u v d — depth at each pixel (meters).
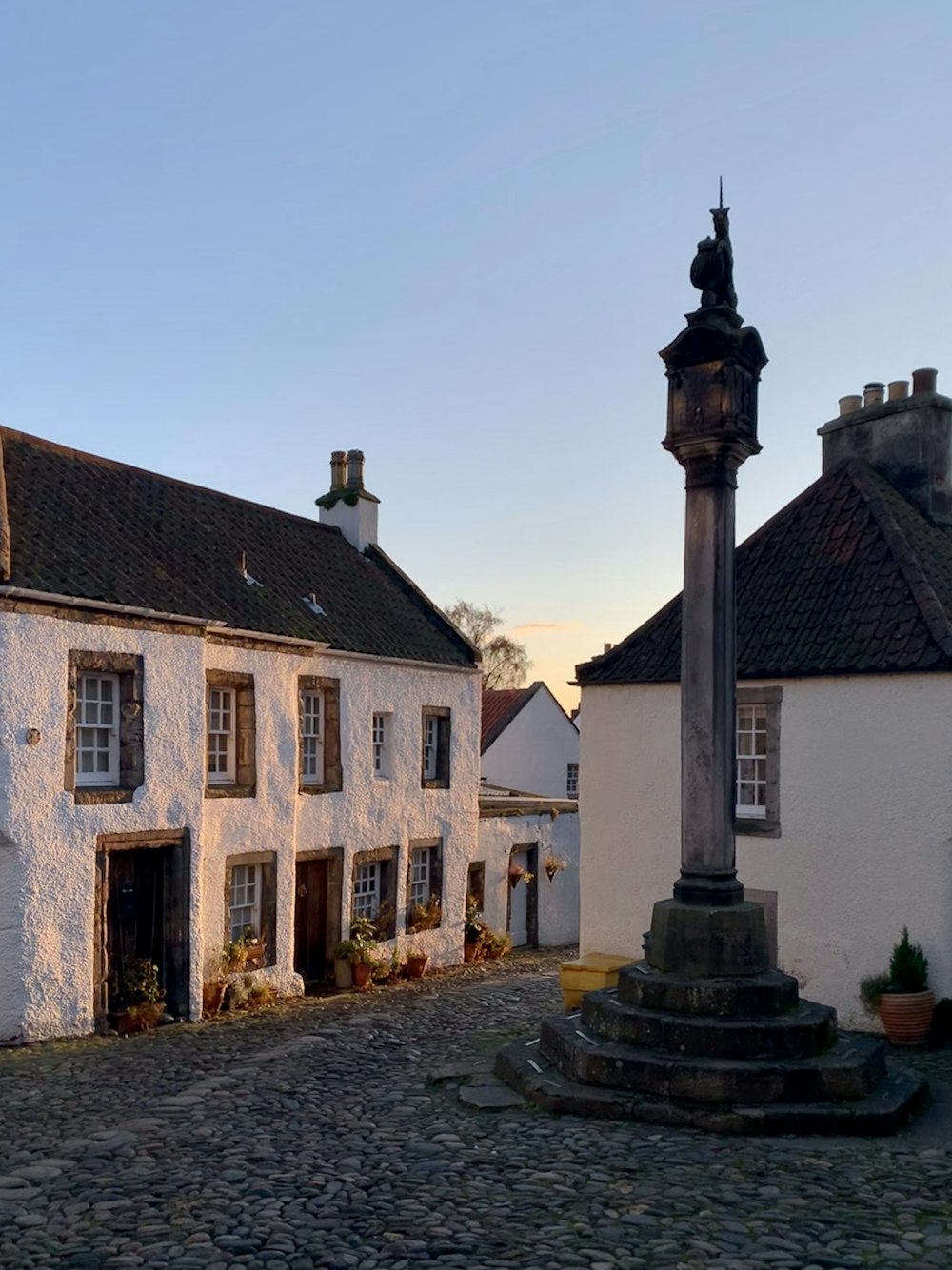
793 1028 9.09
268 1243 6.01
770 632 14.82
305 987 18.12
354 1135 8.30
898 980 12.84
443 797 22.05
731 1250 5.90
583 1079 9.19
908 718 13.30
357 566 23.31
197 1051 12.70
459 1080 10.20
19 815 12.81
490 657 64.88
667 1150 7.81
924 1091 9.55
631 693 16.09
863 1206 6.60
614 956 15.80
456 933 22.20
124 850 14.41
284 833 17.42
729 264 10.66
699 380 10.24
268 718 17.19
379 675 20.28
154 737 14.65
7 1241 6.11
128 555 15.88
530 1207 6.57
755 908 9.81
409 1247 5.93
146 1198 6.83
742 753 14.84
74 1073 11.30
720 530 10.18
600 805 16.23
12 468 15.82
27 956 12.85
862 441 16.66
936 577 14.60
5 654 12.78
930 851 13.02
